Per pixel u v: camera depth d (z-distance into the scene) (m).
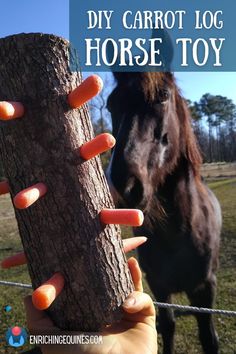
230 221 2.92
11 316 1.57
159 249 1.03
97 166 0.36
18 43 0.33
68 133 0.33
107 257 0.34
